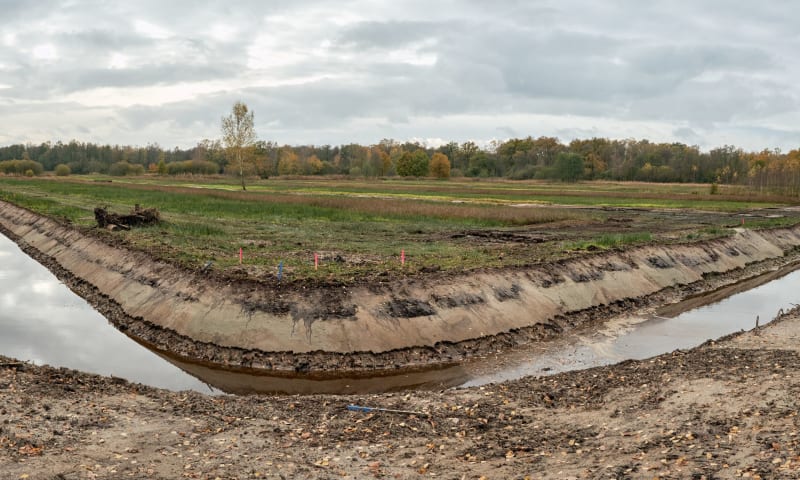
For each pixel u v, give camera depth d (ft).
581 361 63.41
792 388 43.04
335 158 652.48
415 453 37.45
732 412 39.99
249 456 36.50
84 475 32.76
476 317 69.67
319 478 33.81
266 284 68.13
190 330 65.46
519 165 565.12
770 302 92.99
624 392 46.93
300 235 114.93
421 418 43.21
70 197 207.21
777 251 135.54
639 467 32.89
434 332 65.67
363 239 112.37
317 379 58.23
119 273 87.10
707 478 30.73
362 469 35.06
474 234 126.11
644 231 136.26
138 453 36.29
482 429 41.29
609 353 66.18
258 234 114.83
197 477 33.42
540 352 66.23
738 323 79.51
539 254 95.14
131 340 68.69
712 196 274.16
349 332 62.75
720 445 34.78
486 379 58.39
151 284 77.97
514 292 76.43
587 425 40.96
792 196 285.84
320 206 174.40
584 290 84.07
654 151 526.98
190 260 81.76
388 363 61.16
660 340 71.20
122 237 104.83
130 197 207.41
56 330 71.97
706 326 77.77
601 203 224.33
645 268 98.27
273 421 42.52
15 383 45.73
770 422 37.29
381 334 63.52
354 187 311.27
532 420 42.63
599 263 92.32
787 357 52.39
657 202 234.38
